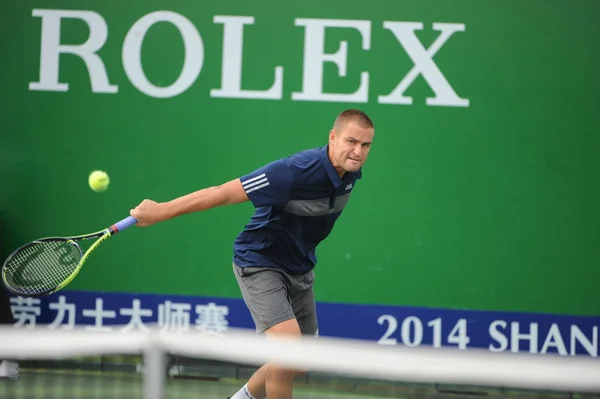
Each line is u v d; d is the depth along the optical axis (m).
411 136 21.38
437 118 21.33
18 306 21.88
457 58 21.28
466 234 21.31
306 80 21.56
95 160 21.84
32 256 15.33
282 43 21.61
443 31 21.30
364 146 13.82
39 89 21.94
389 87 21.39
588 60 21.08
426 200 21.36
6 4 21.94
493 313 21.23
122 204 21.91
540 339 21.16
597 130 21.11
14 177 21.95
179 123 21.81
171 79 21.83
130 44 21.88
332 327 21.50
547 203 21.19
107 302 21.84
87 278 21.91
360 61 21.44
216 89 21.73
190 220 21.80
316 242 15.09
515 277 21.23
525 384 8.78
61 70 21.91
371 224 21.47
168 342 9.37
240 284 15.08
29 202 21.92
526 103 21.20
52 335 9.83
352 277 21.50
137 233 21.84
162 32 21.83
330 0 21.50
